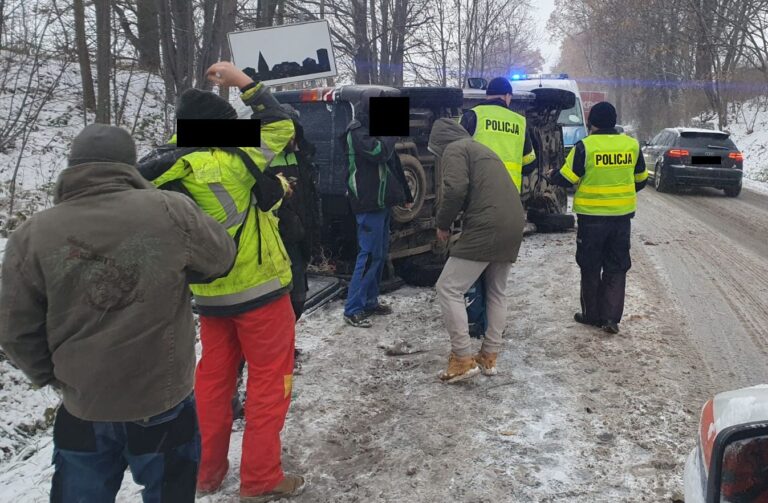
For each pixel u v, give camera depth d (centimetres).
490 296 459
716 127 3136
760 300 655
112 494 236
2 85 984
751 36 2838
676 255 869
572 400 422
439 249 701
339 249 648
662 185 1625
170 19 973
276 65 599
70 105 1255
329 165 608
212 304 306
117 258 215
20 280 211
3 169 1004
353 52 1864
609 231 528
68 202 217
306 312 578
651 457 353
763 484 176
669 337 540
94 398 216
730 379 456
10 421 497
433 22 2158
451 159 431
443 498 321
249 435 312
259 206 301
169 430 231
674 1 3195
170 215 226
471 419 400
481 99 783
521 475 338
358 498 324
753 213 1295
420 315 586
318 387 447
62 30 980
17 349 214
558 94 881
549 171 970
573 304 622
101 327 214
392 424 397
